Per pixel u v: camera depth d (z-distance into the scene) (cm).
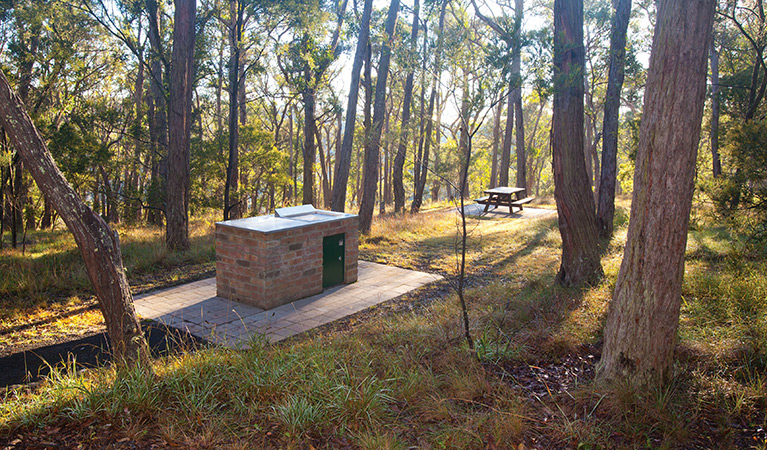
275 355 530
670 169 390
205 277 1075
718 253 892
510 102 2750
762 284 625
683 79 377
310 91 1962
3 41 1473
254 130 2236
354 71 1579
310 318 798
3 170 1305
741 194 834
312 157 2158
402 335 628
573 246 834
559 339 543
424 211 2431
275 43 1584
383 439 361
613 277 806
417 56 698
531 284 863
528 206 2523
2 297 862
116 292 470
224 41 1770
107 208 2405
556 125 826
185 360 504
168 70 1547
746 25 1351
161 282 1032
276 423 399
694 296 648
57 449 354
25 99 1551
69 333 699
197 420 398
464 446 354
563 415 377
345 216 1023
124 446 361
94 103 1794
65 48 1527
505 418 386
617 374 430
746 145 826
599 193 1296
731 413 376
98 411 403
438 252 1374
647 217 405
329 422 397
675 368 445
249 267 856
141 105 2127
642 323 413
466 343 548
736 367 447
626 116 3061
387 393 446
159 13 1677
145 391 424
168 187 1295
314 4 1477
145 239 1460
